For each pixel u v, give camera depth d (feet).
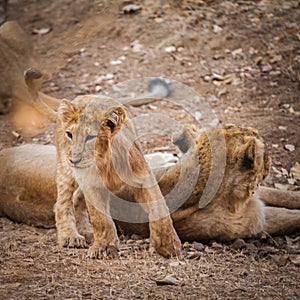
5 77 55.88
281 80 56.29
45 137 51.55
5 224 40.45
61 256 33.17
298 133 48.85
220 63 58.75
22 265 31.60
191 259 32.94
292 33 61.82
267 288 28.78
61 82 57.93
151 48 60.90
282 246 35.81
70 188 36.09
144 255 33.17
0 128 53.06
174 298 27.04
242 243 35.04
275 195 39.96
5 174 41.09
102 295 27.40
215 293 27.78
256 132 35.91
